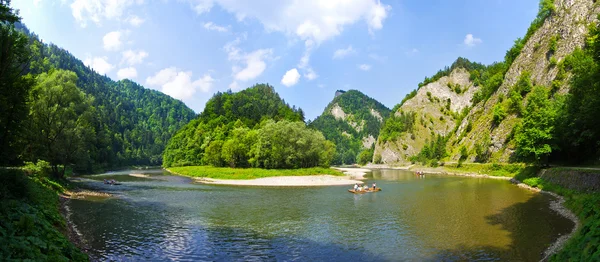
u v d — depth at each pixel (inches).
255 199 1852.9
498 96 4569.4
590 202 1120.2
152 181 3127.5
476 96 5964.6
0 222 638.5
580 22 3663.9
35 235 657.6
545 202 1517.0
